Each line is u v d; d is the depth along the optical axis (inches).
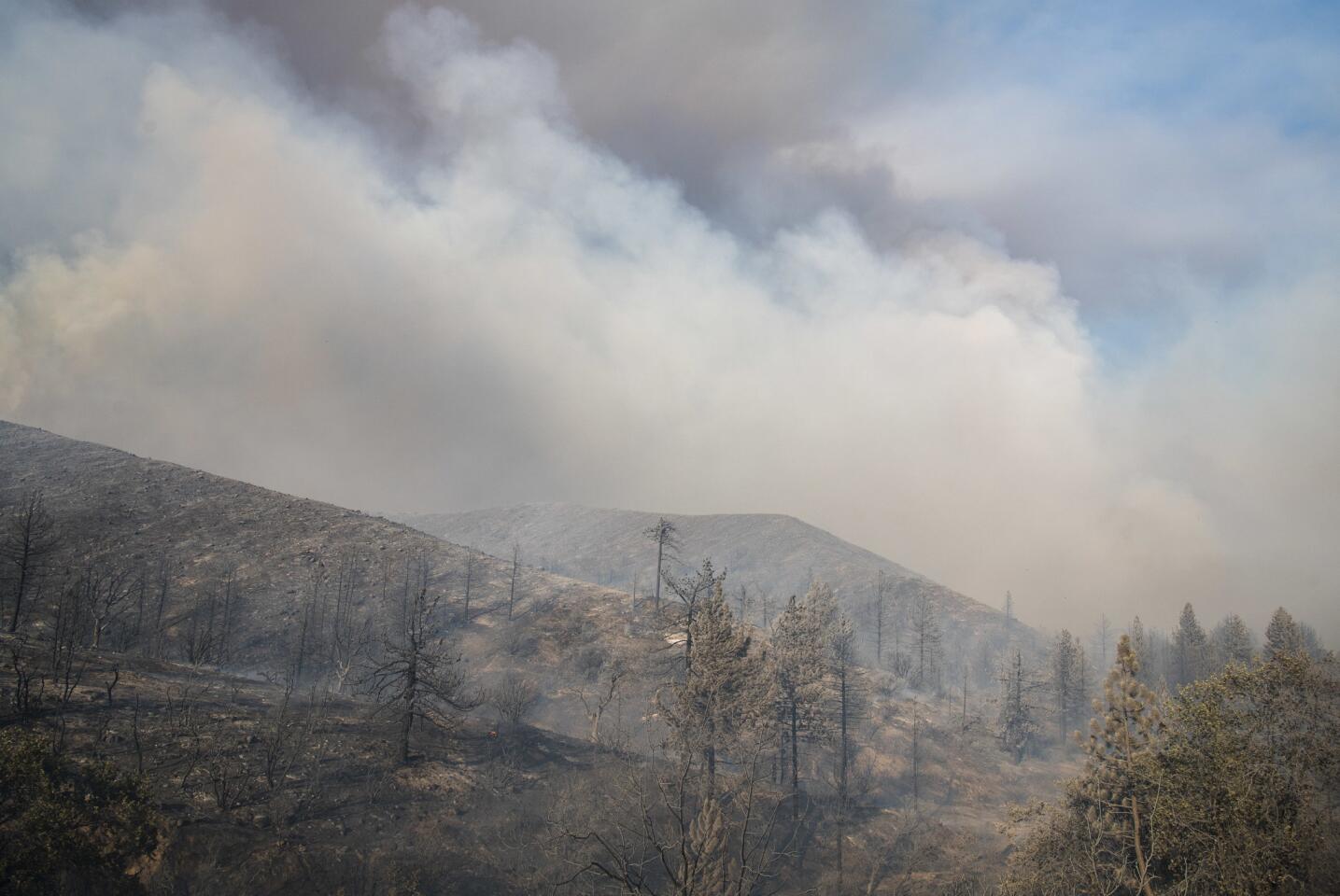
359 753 1929.1
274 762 1690.5
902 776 2874.0
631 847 1528.1
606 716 2827.3
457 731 2265.0
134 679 2156.7
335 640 3336.6
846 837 2030.0
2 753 1229.7
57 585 3503.9
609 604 4399.6
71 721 1711.4
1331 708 1038.4
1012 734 3476.9
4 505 4731.8
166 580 3860.7
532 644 3772.1
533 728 2459.4
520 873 1529.3
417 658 2048.5
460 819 1708.9
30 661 2057.1
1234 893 977.5
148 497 5305.1
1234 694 1093.1
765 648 2327.8
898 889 1737.2
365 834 1568.7
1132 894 1128.8
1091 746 1212.5
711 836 1002.7
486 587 4734.3
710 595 2081.7
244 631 3636.8
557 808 1740.9
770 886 1595.7
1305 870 994.7
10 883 1131.3
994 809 2682.1
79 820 1245.1
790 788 2161.7
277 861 1403.8
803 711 2297.0
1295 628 3705.7
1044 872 1194.0
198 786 1578.5
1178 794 1062.4
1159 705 1159.0
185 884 1306.6
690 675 1939.0
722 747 1782.7
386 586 4416.8
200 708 1984.5
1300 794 1016.9
